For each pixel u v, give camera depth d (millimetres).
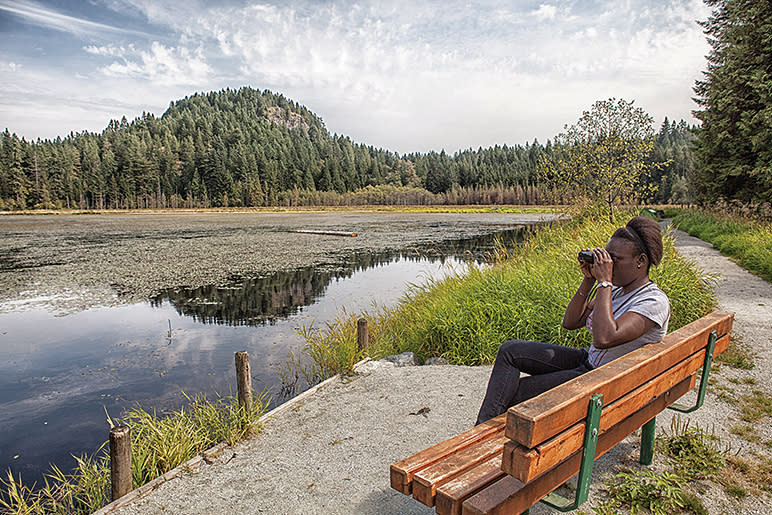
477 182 122125
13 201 91000
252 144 154875
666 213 42875
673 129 147250
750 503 2645
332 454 3529
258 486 3148
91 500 3484
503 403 2553
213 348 8094
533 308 5926
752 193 20734
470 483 1744
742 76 19031
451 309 6480
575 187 14031
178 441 3787
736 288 8953
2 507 3619
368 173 147625
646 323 2348
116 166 110438
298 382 6344
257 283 13914
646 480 2781
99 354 7906
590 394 1825
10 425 5430
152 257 20016
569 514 2570
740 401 4035
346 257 19484
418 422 4004
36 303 11797
